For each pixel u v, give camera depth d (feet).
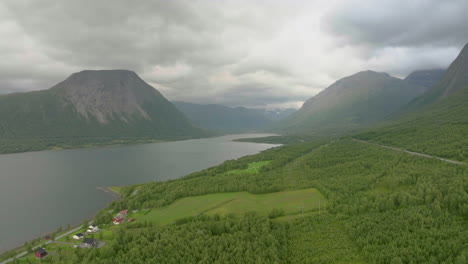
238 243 350.23
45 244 418.72
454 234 317.22
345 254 326.03
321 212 451.12
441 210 367.66
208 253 333.83
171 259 322.14
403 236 330.13
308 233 385.70
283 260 322.14
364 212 420.77
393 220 372.17
